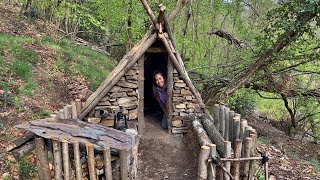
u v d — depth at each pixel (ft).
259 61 34.81
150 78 29.25
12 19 49.88
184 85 24.00
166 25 23.39
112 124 22.98
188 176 20.30
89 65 44.04
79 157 16.94
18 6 61.00
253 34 39.65
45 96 30.50
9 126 23.61
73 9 51.13
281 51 34.30
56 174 17.10
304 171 29.48
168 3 41.16
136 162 20.67
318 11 29.43
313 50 35.45
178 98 24.08
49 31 51.57
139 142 23.38
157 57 28.22
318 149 40.57
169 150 23.09
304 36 34.88
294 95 39.47
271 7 43.50
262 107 55.72
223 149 19.26
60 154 17.06
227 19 46.29
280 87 36.63
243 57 37.50
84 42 62.03
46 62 37.63
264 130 44.68
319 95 37.76
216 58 46.55
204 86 42.39
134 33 41.14
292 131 49.29
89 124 19.61
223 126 24.04
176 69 23.68
